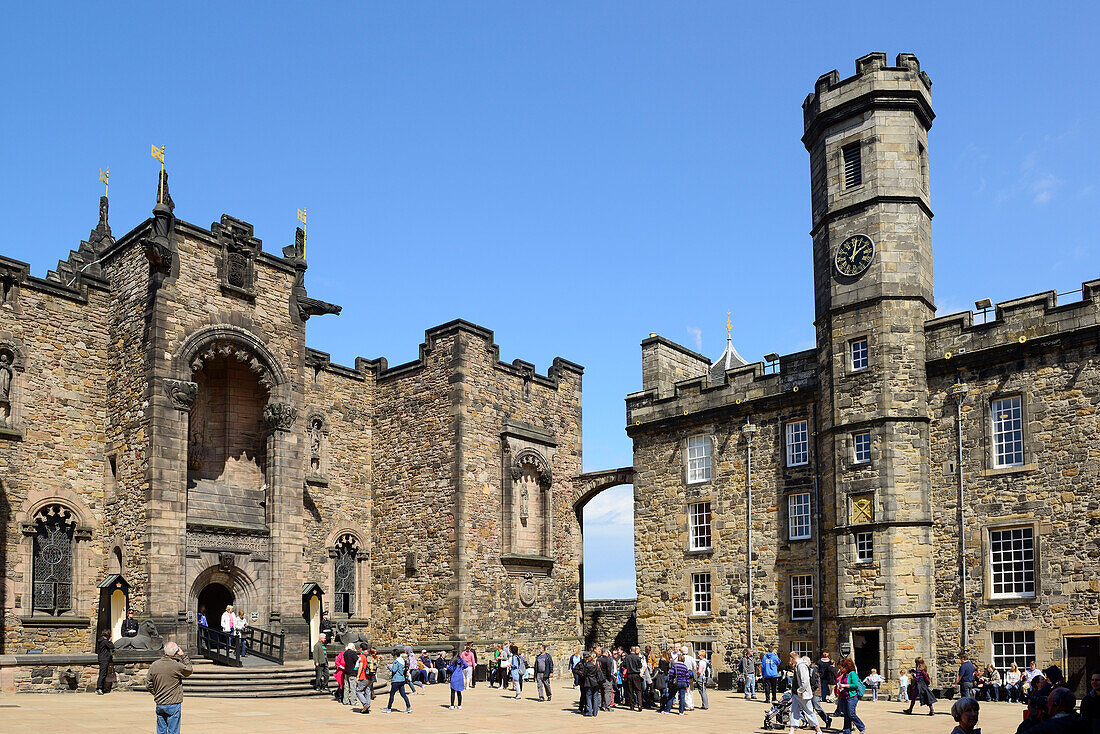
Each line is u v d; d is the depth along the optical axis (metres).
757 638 34.81
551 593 43.50
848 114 33.44
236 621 31.61
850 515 31.42
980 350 30.39
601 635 45.28
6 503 30.59
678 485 38.44
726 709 26.91
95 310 33.91
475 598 39.47
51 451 31.89
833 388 32.47
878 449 31.05
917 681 25.81
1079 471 28.11
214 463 35.12
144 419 31.58
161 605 30.25
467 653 35.09
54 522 31.80
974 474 30.14
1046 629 28.05
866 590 30.64
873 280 31.95
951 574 30.22
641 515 39.47
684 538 37.88
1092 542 27.59
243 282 34.78
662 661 26.39
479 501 40.59
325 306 37.12
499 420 42.41
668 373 42.44
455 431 40.25
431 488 40.66
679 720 23.69
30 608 30.70
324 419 41.19
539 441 43.97
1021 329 29.83
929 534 30.62
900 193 32.25
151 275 32.31
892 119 32.75
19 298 32.00
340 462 41.66
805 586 33.91
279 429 34.97
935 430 31.25
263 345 34.84
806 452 34.81
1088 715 10.86
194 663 30.45
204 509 33.19
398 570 41.09
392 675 24.88
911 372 31.41
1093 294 28.56
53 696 25.14
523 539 42.41
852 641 30.84
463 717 23.48
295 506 34.94
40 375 32.12
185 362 32.31
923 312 31.94
